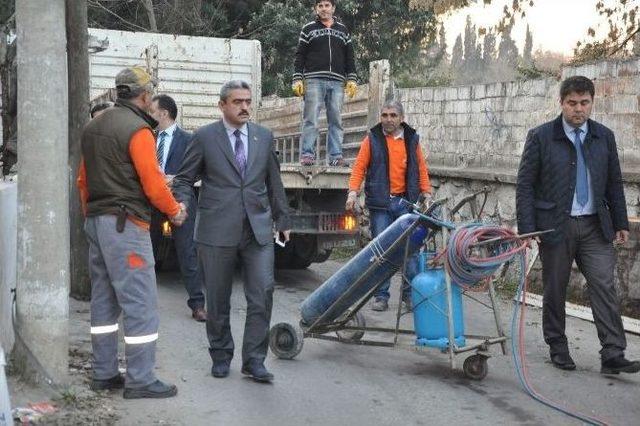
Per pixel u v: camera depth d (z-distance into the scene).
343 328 7.31
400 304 6.80
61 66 5.58
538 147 6.95
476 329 8.50
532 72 15.12
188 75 14.82
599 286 6.83
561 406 5.95
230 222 6.25
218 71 14.91
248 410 5.73
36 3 5.49
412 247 6.77
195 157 6.35
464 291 6.76
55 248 5.61
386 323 8.64
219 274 6.33
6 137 9.39
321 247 10.76
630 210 9.43
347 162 11.41
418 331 6.73
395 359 7.21
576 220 6.87
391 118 8.97
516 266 10.62
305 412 5.74
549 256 6.96
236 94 6.25
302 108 12.57
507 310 9.53
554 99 10.84
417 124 13.98
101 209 5.77
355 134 11.50
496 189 11.27
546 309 7.04
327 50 10.99
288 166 10.51
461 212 12.14
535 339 8.14
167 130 8.58
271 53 26.50
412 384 6.48
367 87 11.10
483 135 12.28
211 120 14.96
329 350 7.48
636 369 6.66
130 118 5.76
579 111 6.78
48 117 5.54
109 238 5.75
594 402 6.11
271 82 26.44
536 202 7.00
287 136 13.33
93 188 5.81
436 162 13.43
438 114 13.38
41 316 5.60
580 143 6.91
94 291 5.97
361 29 28.31
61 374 5.68
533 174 6.97
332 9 11.09
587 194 6.88
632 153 9.73
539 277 10.14
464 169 12.16
